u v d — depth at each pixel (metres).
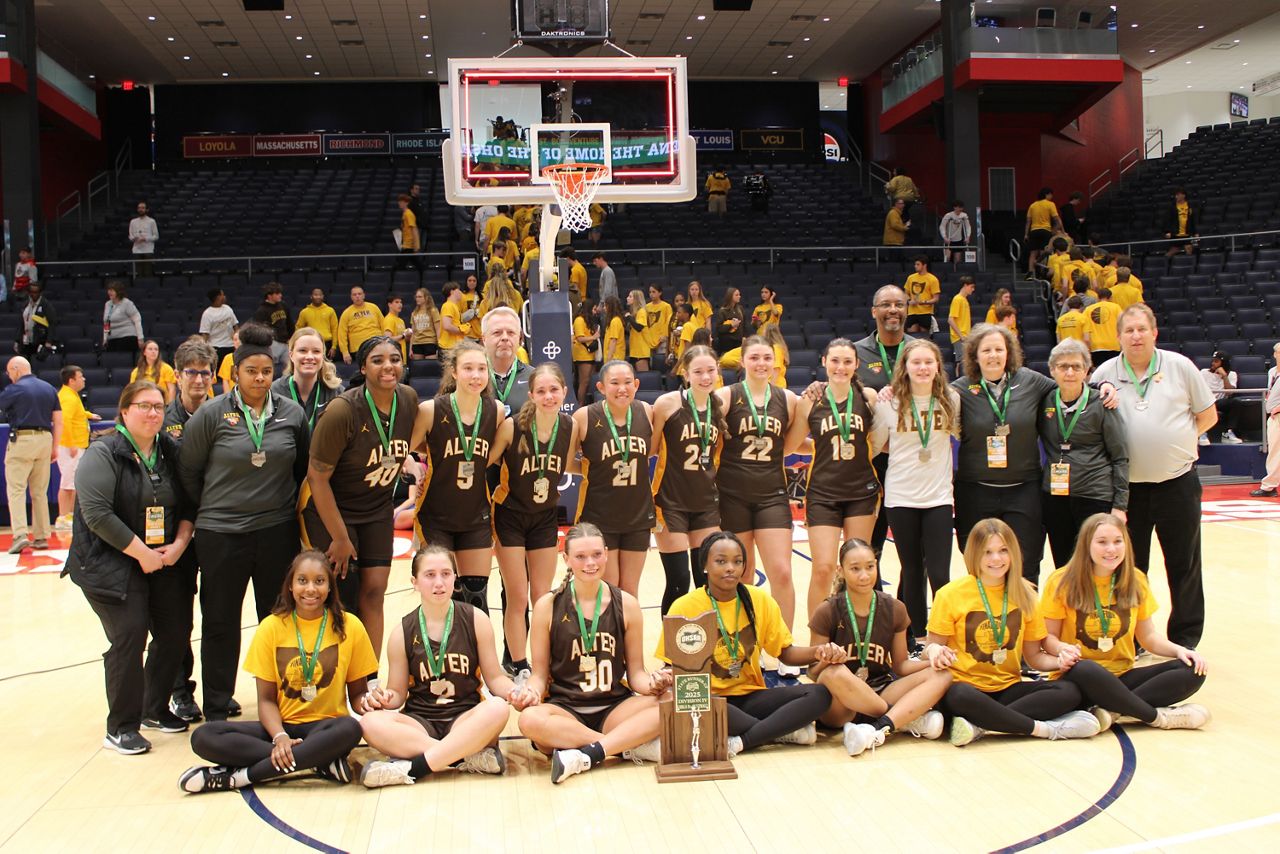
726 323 10.84
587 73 7.87
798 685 4.06
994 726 3.98
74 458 9.41
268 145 23.56
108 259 16.48
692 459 4.69
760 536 4.80
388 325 11.91
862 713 4.05
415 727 3.77
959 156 17.48
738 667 4.03
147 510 4.13
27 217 15.53
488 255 13.88
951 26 17.55
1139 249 18.64
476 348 4.37
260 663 3.78
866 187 22.64
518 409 5.43
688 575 4.79
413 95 24.00
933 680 4.02
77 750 4.12
